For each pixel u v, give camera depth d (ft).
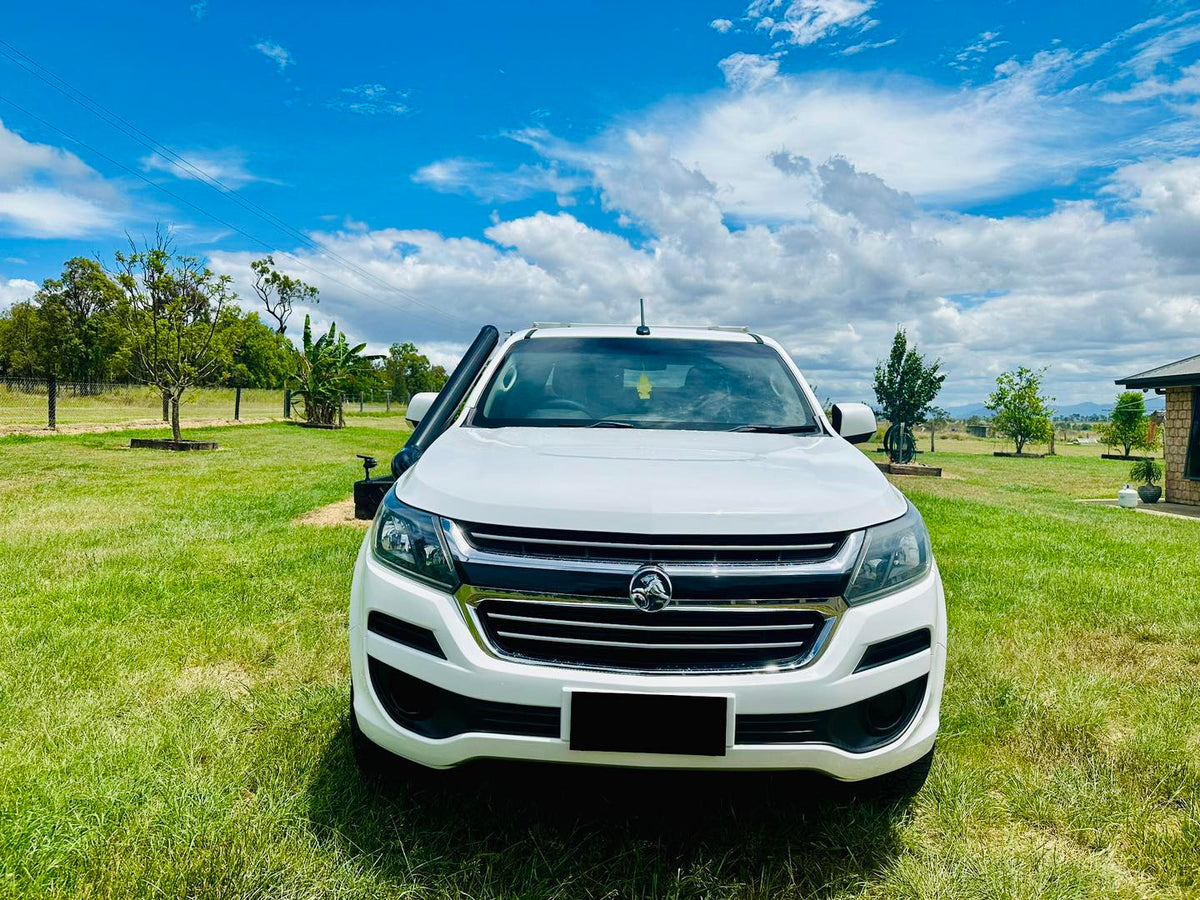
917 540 7.13
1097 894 6.41
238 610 13.97
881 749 6.51
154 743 8.52
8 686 10.18
